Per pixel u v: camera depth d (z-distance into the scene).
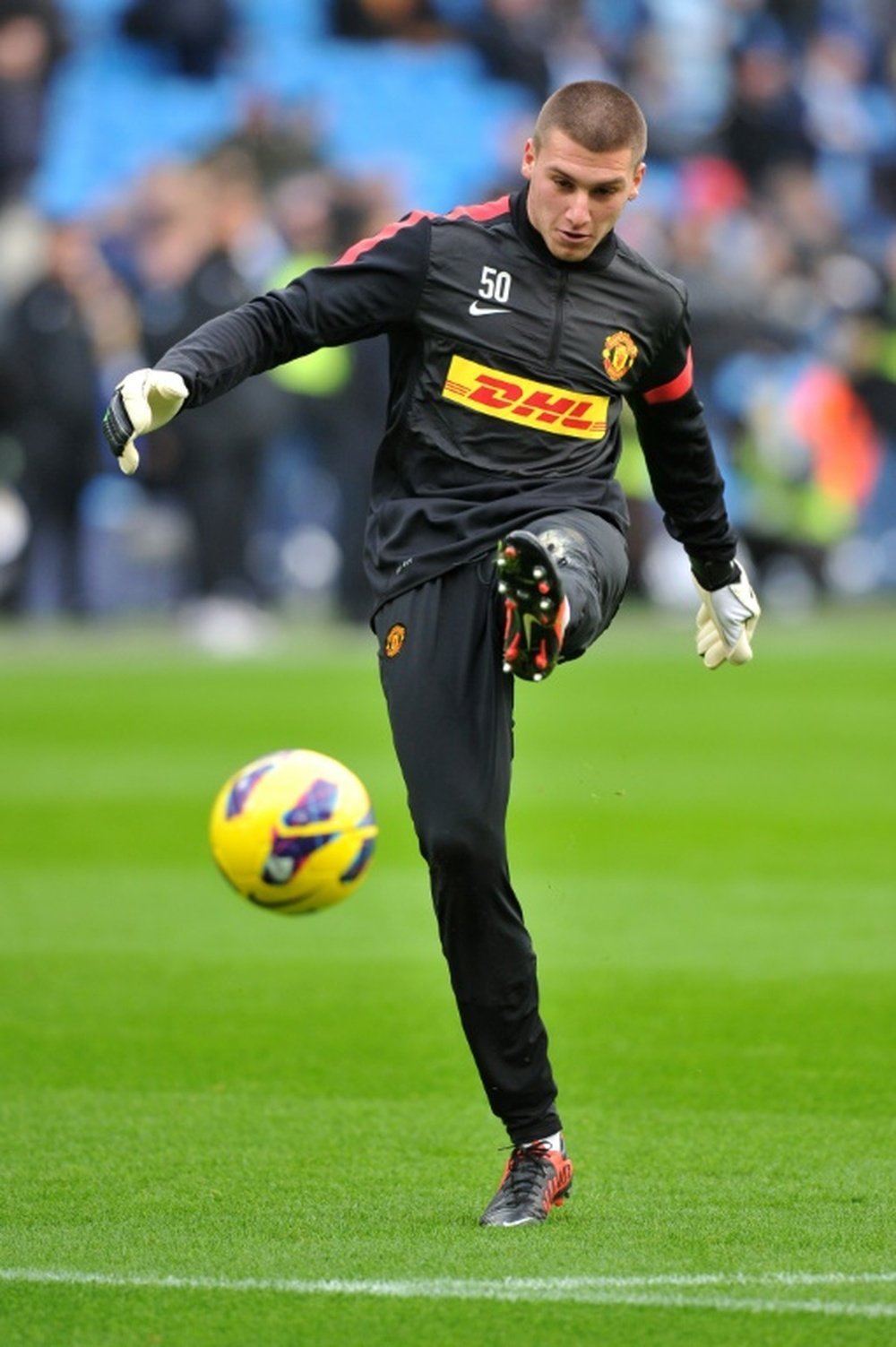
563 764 48.88
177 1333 14.95
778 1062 24.20
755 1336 14.80
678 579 85.62
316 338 17.78
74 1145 20.72
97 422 76.88
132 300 79.31
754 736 53.94
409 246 17.89
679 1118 21.80
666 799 44.31
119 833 40.16
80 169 88.31
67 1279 16.20
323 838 20.41
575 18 94.50
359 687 62.25
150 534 84.19
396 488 18.44
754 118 92.50
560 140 17.42
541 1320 15.17
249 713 56.34
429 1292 15.81
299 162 83.38
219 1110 22.23
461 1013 18.06
